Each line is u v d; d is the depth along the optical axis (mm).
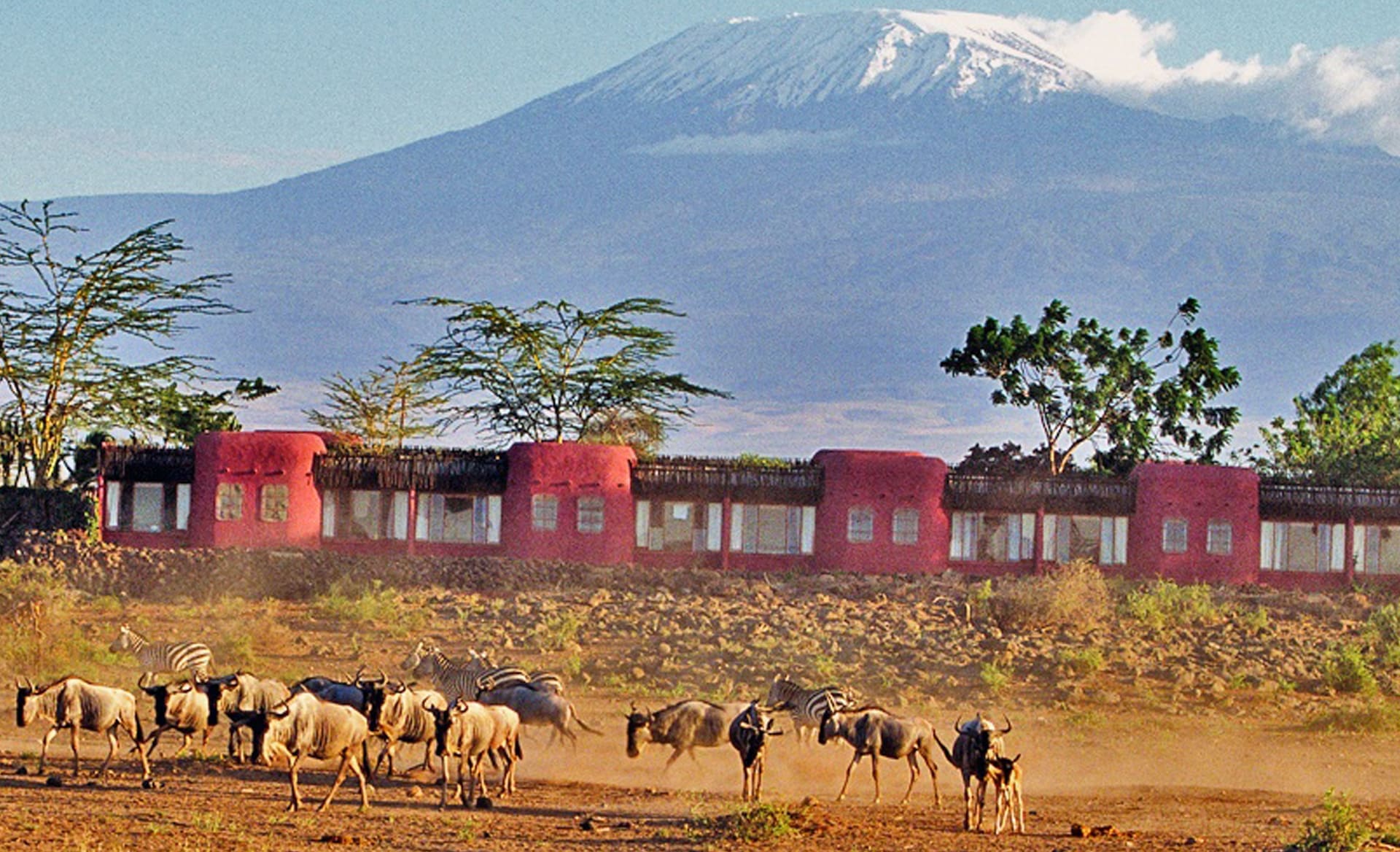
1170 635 114812
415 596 126000
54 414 173500
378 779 71812
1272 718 92375
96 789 67688
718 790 72562
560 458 144875
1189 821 67875
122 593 128500
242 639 103688
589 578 133500
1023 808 68625
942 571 145500
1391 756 83688
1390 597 139250
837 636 109438
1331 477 183875
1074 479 148125
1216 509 146500
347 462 146250
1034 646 107562
